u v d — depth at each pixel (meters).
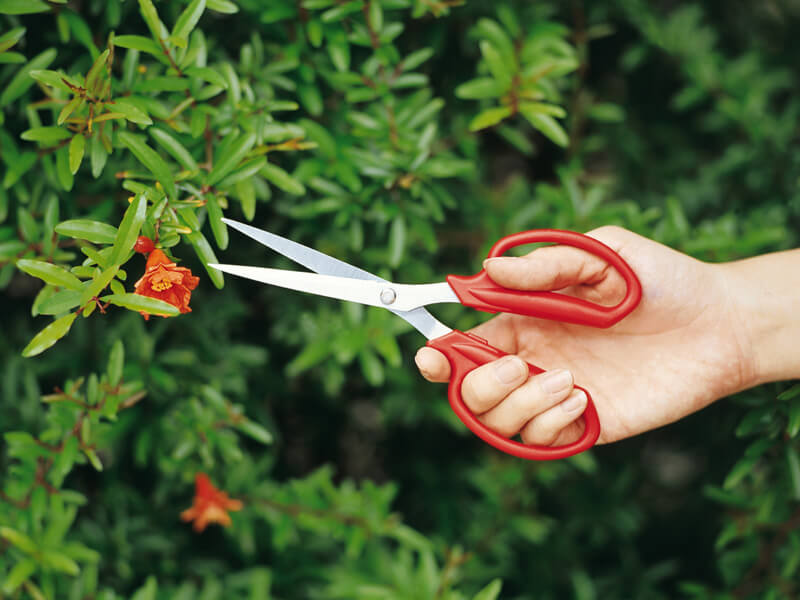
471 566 0.73
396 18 0.65
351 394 0.79
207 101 0.57
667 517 0.85
